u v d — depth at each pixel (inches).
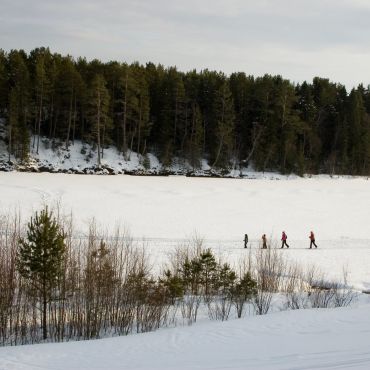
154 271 836.6
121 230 1248.8
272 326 475.2
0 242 689.0
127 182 2113.7
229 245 1171.3
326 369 307.1
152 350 406.6
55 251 561.9
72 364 366.6
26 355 397.7
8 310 596.1
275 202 1891.0
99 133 2487.7
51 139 2628.0
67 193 1706.4
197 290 759.1
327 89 3484.3
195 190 2033.7
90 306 590.6
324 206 1867.6
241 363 339.0
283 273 893.2
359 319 492.4
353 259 1074.1
